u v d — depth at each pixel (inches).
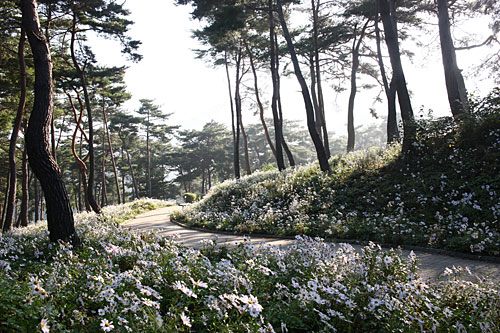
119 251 259.4
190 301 162.4
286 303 167.8
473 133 512.1
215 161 2824.8
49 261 319.6
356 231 419.2
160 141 2837.1
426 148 557.9
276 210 626.8
